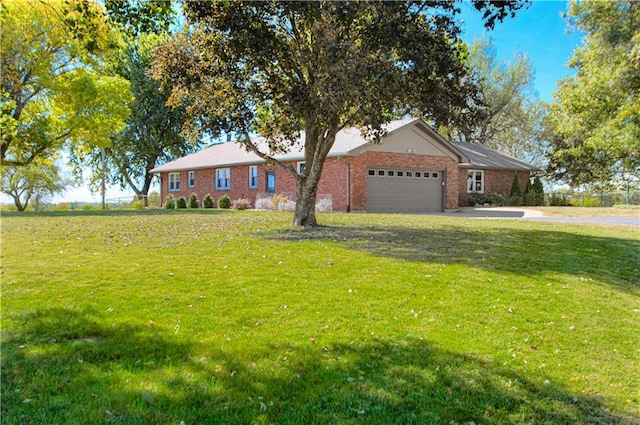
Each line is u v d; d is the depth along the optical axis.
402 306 4.84
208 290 5.19
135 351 3.40
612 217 16.78
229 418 2.58
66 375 2.98
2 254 7.17
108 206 30.27
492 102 34.56
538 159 35.91
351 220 14.16
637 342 4.09
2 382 2.85
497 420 2.72
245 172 24.86
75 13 8.48
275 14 9.18
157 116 34.09
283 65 9.94
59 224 12.30
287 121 11.92
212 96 10.43
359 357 3.50
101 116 22.81
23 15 18.36
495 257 7.63
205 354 3.42
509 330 4.26
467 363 3.48
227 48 9.45
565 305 5.09
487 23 7.70
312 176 11.84
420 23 8.86
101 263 6.53
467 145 30.66
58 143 23.20
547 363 3.59
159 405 2.67
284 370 3.22
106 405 2.64
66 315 4.14
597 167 31.02
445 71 8.84
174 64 10.28
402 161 21.14
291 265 6.67
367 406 2.79
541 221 14.65
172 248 8.03
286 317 4.36
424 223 13.43
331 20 8.05
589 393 3.14
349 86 7.75
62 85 20.98
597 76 20.28
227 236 9.79
